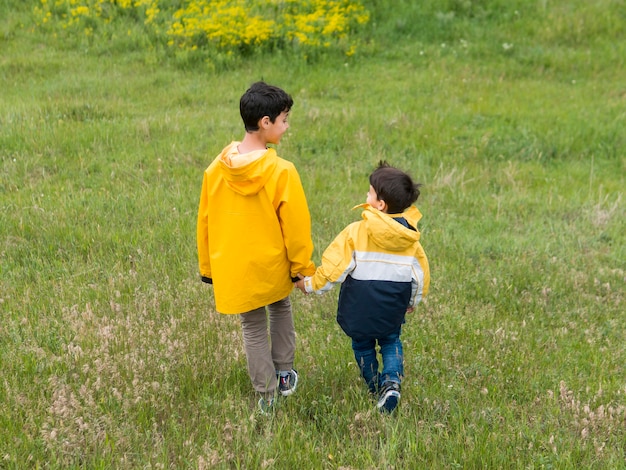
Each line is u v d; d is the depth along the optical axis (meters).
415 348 4.57
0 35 14.28
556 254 6.52
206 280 3.88
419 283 3.63
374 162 9.09
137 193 7.26
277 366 3.90
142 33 14.49
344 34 14.63
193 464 3.23
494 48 14.63
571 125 10.67
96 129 9.27
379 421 3.68
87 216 6.57
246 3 15.44
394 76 13.36
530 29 15.13
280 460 3.33
